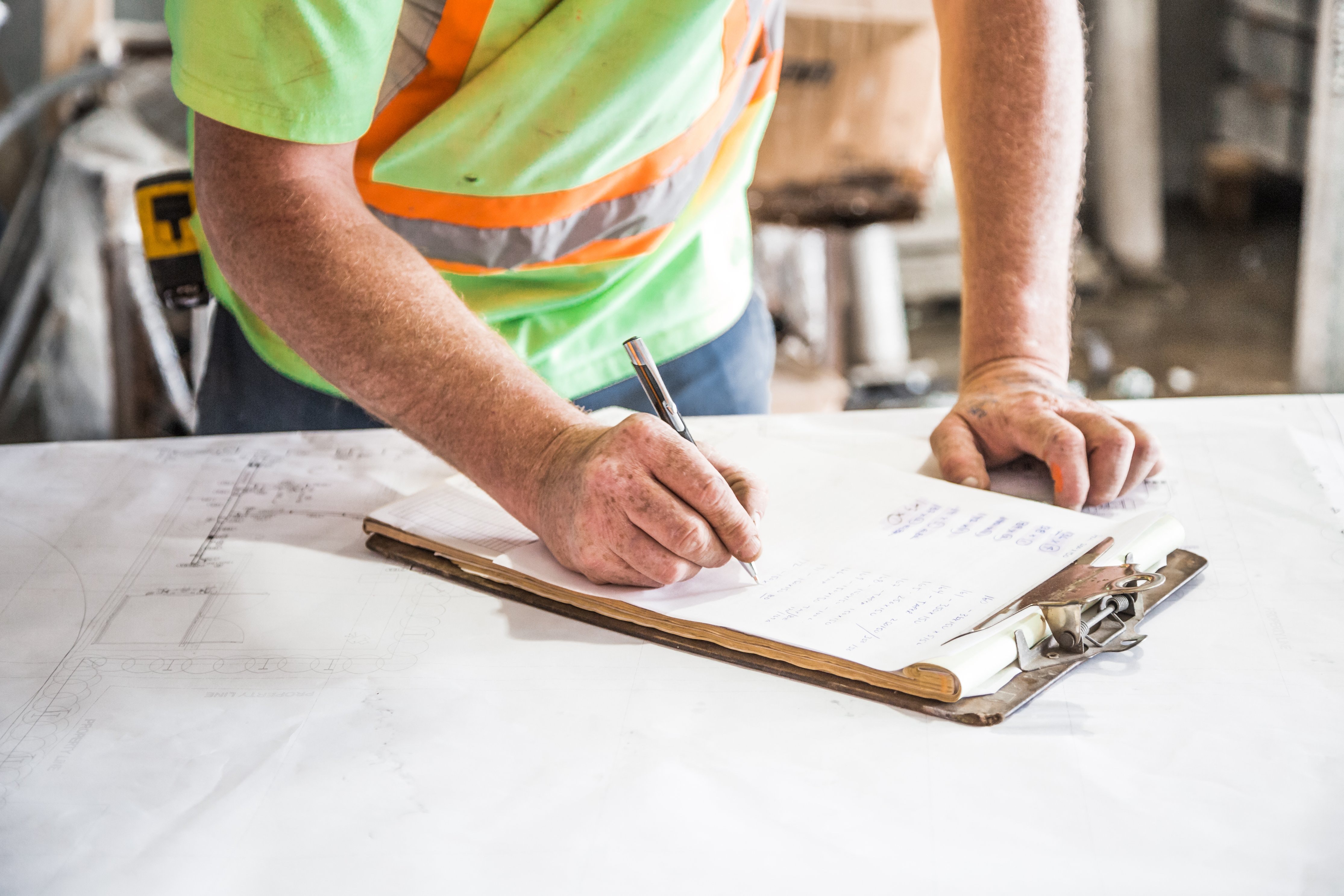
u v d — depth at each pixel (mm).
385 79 878
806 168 1762
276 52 720
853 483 820
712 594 688
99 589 759
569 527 690
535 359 1086
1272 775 530
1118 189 3570
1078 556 687
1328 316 2139
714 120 1026
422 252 1002
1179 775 533
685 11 854
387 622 708
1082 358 3004
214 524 842
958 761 550
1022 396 865
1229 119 3951
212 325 1131
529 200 968
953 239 3469
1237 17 3826
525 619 706
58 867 515
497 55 873
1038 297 927
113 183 1928
